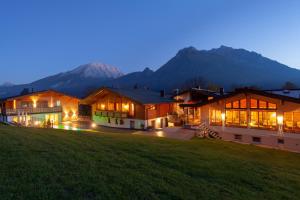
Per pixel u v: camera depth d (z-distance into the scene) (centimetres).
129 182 862
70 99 5312
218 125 3141
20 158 1034
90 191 767
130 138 2000
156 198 763
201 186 916
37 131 1978
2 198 670
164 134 3441
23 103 4684
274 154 2273
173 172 1038
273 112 2766
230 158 1492
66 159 1076
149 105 4166
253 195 915
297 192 1036
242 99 2964
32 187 753
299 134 2556
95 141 1625
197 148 1802
